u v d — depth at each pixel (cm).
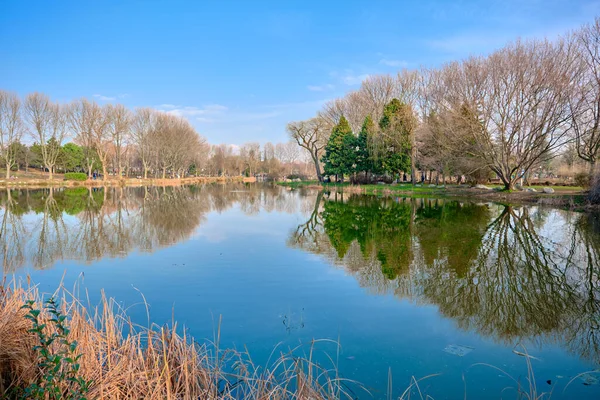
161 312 631
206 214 2027
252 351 498
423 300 704
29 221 1711
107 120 5097
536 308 670
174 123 6025
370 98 4422
